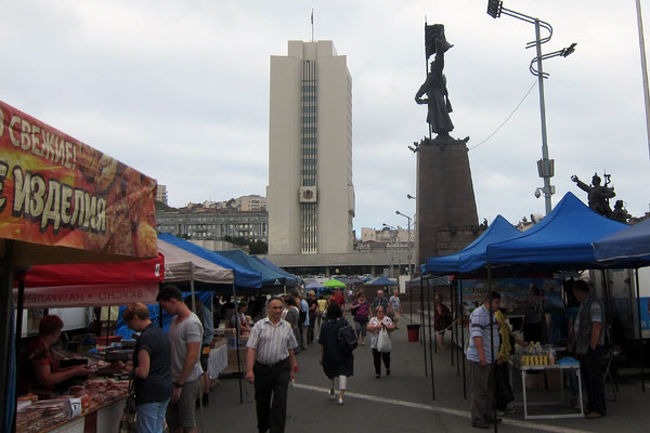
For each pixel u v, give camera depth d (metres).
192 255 9.77
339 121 138.62
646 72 16.83
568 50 19.91
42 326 6.08
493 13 20.52
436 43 34.72
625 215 16.06
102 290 7.25
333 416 8.58
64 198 3.43
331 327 9.70
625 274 11.94
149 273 6.95
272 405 6.51
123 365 7.16
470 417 8.39
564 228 8.66
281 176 135.62
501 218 11.48
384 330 12.34
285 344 6.63
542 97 20.33
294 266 118.50
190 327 5.89
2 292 3.81
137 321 5.48
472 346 7.81
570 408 8.66
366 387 11.23
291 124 137.38
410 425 7.93
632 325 11.66
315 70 140.62
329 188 136.62
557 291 13.45
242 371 12.79
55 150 3.33
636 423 7.67
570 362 8.33
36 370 5.84
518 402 9.30
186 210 178.50
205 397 9.45
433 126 34.66
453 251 32.16
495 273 12.88
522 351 8.59
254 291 17.88
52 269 6.52
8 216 2.90
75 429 5.28
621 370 12.25
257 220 171.75
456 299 14.62
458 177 33.41
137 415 5.25
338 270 118.81
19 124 2.99
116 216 4.11
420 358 16.00
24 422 4.70
